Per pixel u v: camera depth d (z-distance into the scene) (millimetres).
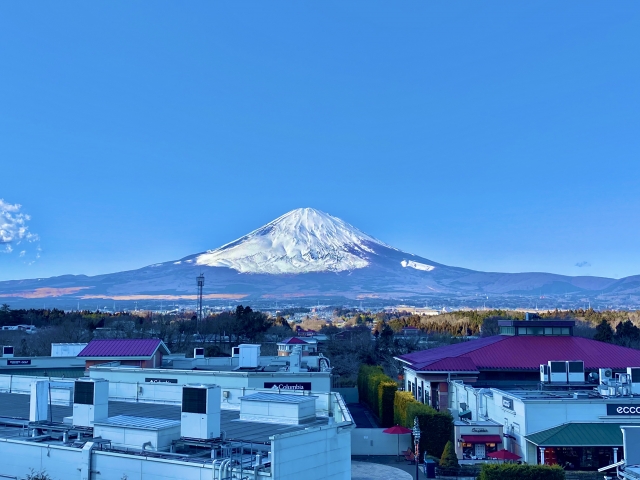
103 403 36625
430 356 93000
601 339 147000
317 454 31234
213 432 33562
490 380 81812
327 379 62531
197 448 33594
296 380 62375
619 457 55875
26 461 33844
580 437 56188
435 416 61719
